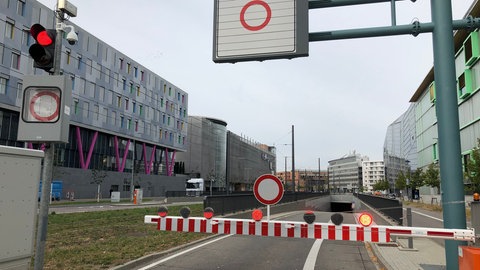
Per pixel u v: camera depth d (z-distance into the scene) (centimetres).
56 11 583
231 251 1034
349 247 1138
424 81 6306
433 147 5959
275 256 976
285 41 763
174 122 8556
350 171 17425
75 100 5512
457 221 676
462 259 501
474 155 2470
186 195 6197
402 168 12925
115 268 759
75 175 5478
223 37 798
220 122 12300
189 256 947
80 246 1029
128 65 6906
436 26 716
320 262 910
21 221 405
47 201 548
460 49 4334
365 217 649
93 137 6038
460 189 682
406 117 11775
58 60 576
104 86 6175
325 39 768
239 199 2142
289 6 771
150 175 7556
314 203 4525
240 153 13138
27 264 417
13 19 4469
